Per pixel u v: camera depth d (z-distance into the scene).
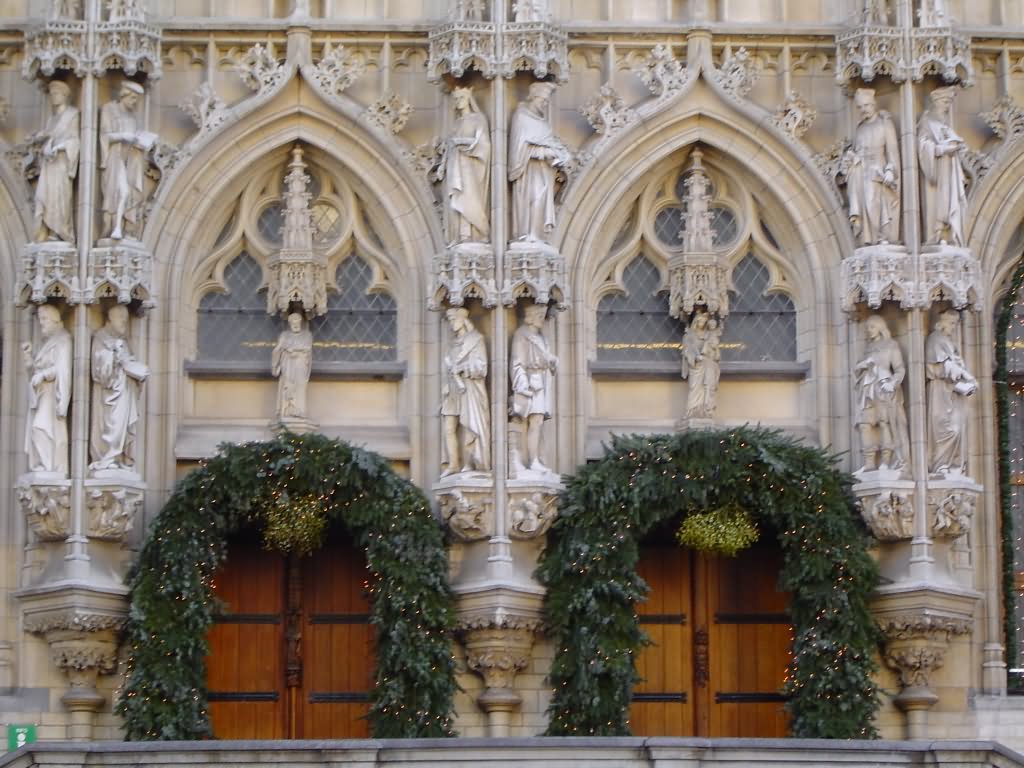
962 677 43.59
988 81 45.62
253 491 42.34
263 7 45.25
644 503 42.72
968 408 44.19
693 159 45.12
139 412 43.12
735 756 38.22
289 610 43.62
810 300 44.84
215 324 44.75
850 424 44.19
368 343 44.84
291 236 44.38
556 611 42.38
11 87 44.56
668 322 45.09
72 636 42.16
